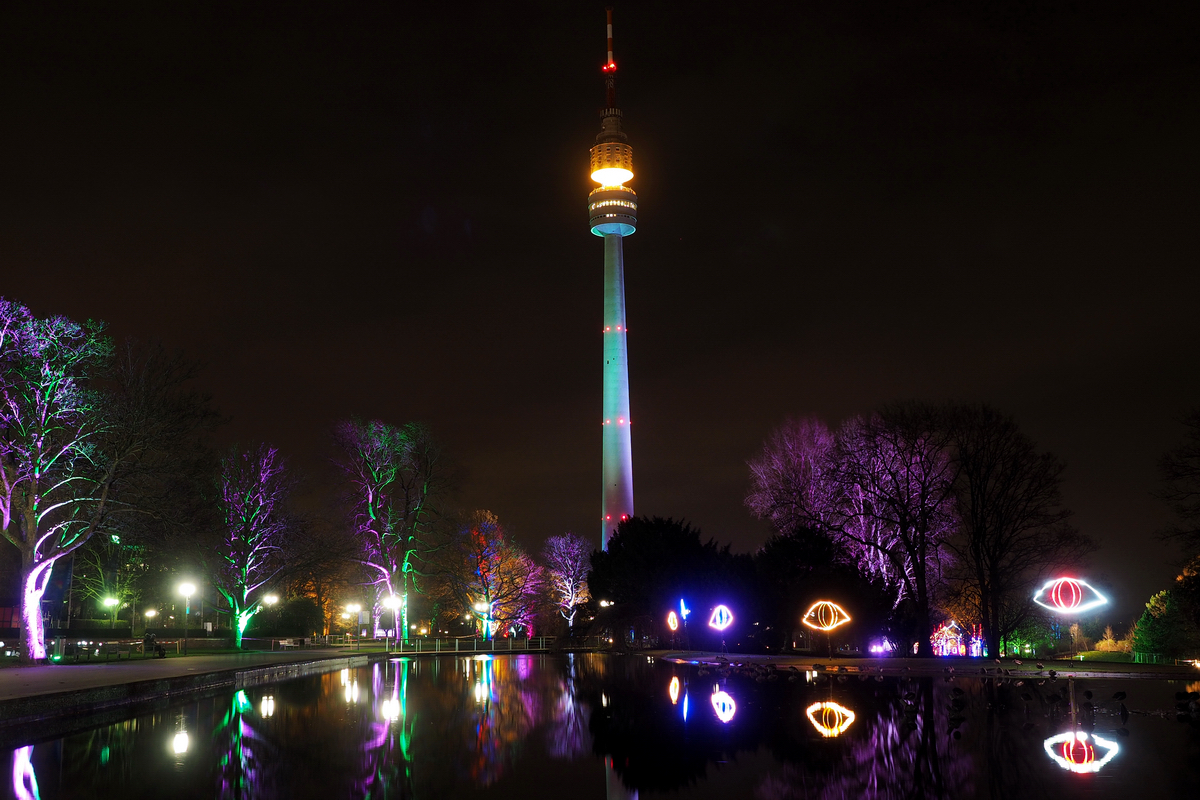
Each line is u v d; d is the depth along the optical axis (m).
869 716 25.09
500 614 89.31
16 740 21.86
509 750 20.33
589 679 42.19
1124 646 94.50
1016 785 15.60
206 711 28.23
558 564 112.19
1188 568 47.47
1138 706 26.97
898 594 58.16
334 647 72.56
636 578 70.44
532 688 37.06
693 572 67.31
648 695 32.97
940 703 28.33
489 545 88.25
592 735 22.64
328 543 71.81
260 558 65.94
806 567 57.47
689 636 67.44
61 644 46.19
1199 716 23.72
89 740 21.84
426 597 96.56
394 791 16.02
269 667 43.38
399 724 25.08
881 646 57.47
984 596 55.91
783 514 63.03
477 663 59.59
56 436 46.00
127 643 54.19
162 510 47.66
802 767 17.69
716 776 17.03
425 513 75.31
